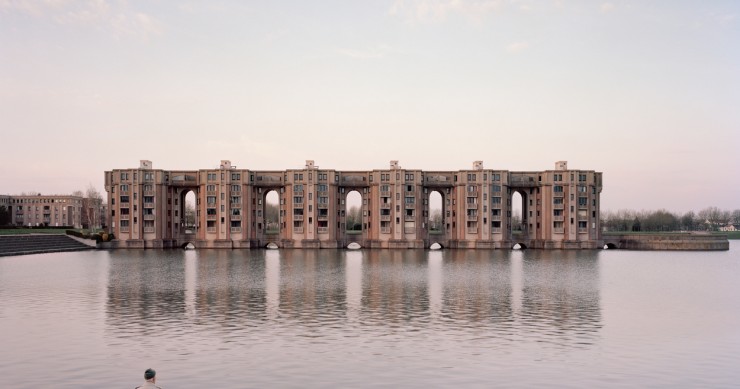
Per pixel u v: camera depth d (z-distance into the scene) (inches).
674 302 2918.3
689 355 1840.6
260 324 2277.3
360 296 3056.1
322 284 3597.4
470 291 3289.9
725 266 5329.7
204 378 1576.0
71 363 1707.7
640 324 2320.4
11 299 2883.9
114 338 2018.9
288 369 1662.2
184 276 4057.6
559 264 5398.6
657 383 1565.0
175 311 2559.1
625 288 3496.6
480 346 1939.0
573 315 2516.0
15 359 1745.8
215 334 2092.8
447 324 2299.5
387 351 1862.7
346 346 1926.7
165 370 1644.9
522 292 3257.9
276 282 3698.3
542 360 1771.7
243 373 1621.6
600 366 1716.3
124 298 2938.0
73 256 6289.4
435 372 1644.9
